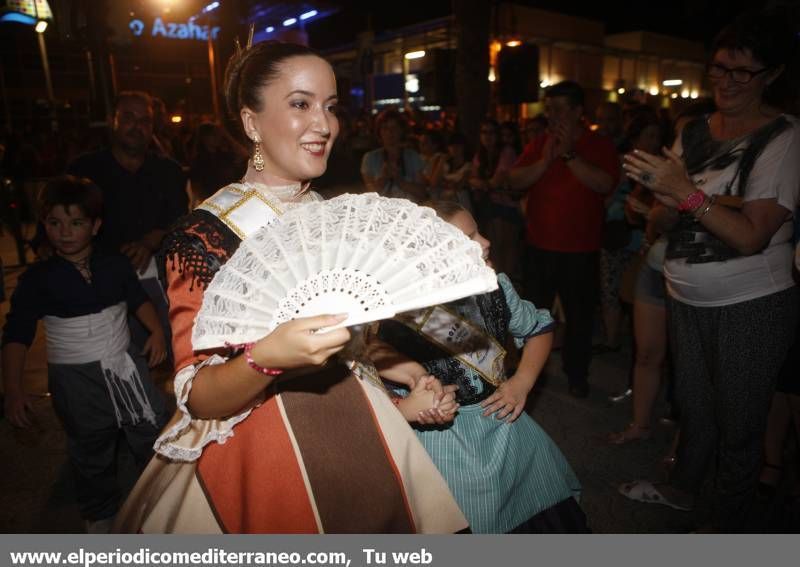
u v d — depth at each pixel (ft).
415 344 6.02
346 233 3.85
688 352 8.00
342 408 4.51
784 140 6.70
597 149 12.72
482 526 5.65
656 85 72.64
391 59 59.98
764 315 7.16
